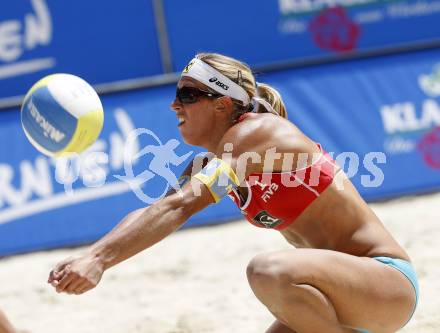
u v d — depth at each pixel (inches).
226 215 811.4
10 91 812.0
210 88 348.5
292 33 864.9
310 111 832.9
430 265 592.7
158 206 319.3
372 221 345.7
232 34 854.5
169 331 500.7
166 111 806.5
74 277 306.8
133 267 675.4
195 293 585.6
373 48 871.7
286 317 323.9
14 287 650.8
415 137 851.4
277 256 320.5
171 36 842.2
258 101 357.7
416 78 863.1
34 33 815.7
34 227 772.6
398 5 882.1
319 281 317.7
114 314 554.3
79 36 826.2
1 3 807.1
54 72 822.5
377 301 327.6
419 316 480.4
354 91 847.1
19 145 786.2
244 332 485.1
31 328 539.2
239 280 608.4
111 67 834.2
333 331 321.4
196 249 716.0
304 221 343.0
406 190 840.9
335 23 872.3
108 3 831.1
